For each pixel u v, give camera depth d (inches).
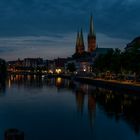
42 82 6437.0
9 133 557.0
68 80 7687.0
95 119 1702.8
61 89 4237.2
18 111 2026.3
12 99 2837.1
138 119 1679.4
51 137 1275.8
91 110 2066.9
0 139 1187.9
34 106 2305.6
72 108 2182.6
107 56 5255.9
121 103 2434.8
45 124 1560.0
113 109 2092.8
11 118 1739.7
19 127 1485.0
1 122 1616.6
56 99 2849.4
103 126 1499.8
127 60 3764.8
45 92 3715.6
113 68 4301.2
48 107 2244.1
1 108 2180.1
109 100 2687.0
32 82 6432.1
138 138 1261.1
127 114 1860.2
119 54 4694.9
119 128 1450.5
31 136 1294.3
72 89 4215.1
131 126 1493.6
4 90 4030.5
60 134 1330.0
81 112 1974.7
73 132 1374.3
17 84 5561.0
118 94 3243.1
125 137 1275.8
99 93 3467.0
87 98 2925.7
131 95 3070.9
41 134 1333.7
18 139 554.9
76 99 2844.5
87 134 1331.2
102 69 5541.3
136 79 3907.5
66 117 1781.5
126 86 3297.2
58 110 2082.9
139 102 2469.2
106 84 4266.7
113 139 1248.2
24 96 3166.8
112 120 1658.5
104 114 1877.5
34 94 3427.7
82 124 1557.6
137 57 3427.7
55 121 1648.6
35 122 1619.1
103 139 1249.4
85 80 6166.3
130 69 3609.7
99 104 2410.2
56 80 7647.6
